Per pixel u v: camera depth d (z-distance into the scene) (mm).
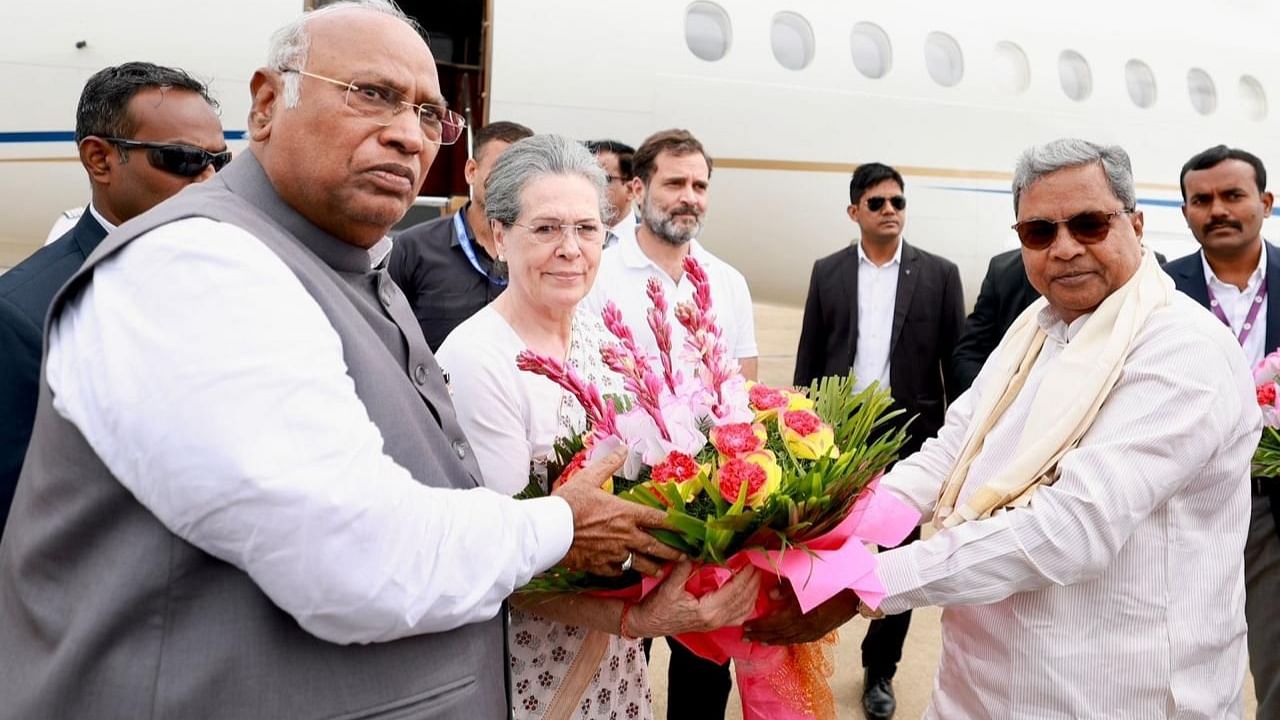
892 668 2918
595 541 1173
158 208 958
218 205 964
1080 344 1417
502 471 1427
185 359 808
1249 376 1426
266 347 835
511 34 5656
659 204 2730
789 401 1467
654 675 3221
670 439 1297
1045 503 1332
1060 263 1433
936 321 3561
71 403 854
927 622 3768
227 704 876
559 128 5812
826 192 6574
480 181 2949
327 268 1041
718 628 1319
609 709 1565
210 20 5211
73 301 912
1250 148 8555
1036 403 1430
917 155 6836
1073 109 7488
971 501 1419
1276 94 8766
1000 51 7301
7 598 953
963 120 6977
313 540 821
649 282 1362
